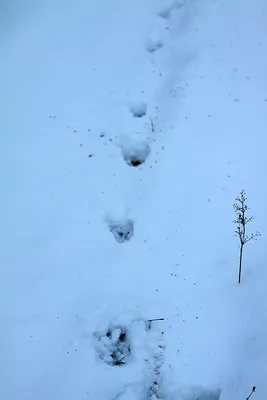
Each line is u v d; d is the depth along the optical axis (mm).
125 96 5773
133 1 6469
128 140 5477
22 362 4414
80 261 4832
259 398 4055
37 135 5590
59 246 4930
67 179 5285
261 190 4969
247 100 5531
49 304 4652
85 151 5445
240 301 4461
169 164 5250
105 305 4602
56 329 4531
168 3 6391
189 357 4297
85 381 4289
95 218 5047
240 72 5738
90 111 5699
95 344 4465
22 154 5484
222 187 5035
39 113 5738
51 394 4262
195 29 6148
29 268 4844
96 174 5293
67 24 6383
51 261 4859
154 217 4984
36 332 4531
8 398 4273
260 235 4738
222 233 4805
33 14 6508
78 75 5961
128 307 4578
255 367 4176
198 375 4211
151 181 5188
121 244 4910
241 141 5277
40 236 4996
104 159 5391
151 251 4816
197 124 5449
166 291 4609
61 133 5574
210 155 5234
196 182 5102
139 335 4445
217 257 4699
